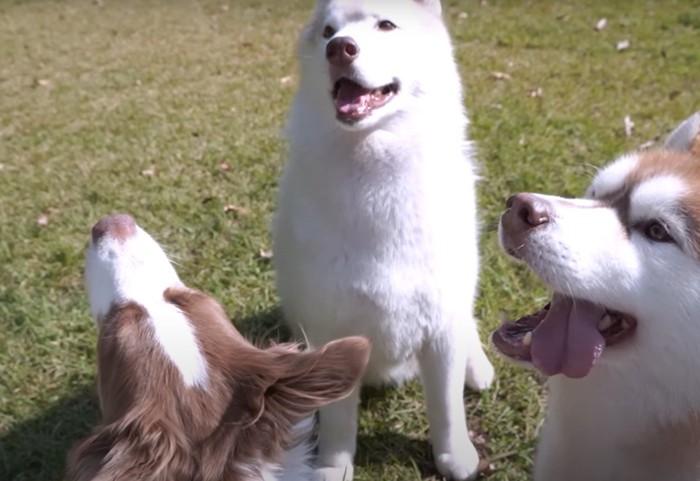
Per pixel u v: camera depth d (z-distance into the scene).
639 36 3.06
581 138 2.04
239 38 3.41
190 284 1.60
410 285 1.18
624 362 1.01
